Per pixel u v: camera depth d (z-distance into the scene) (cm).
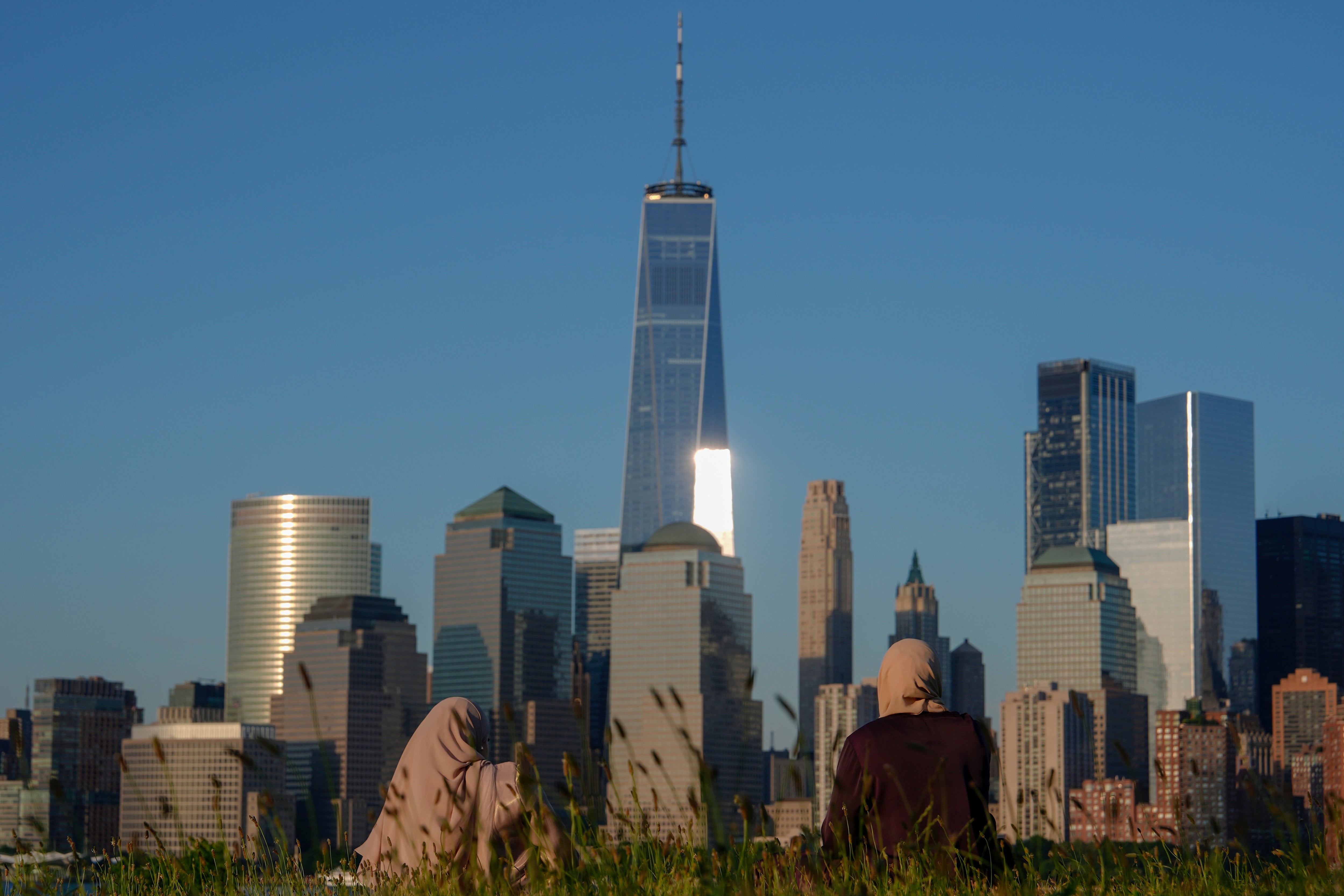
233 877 1057
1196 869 1062
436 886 1122
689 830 988
